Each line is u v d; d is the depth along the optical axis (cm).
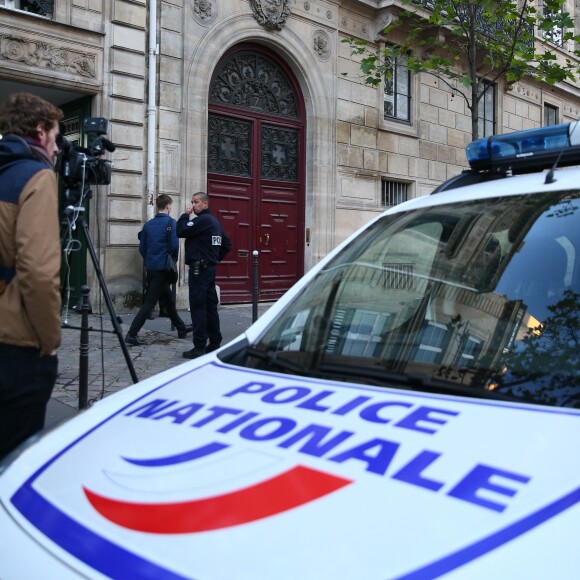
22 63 898
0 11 873
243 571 111
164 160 1053
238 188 1203
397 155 1455
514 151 272
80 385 450
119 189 1005
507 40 948
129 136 1015
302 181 1311
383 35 1378
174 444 160
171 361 695
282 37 1222
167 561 117
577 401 158
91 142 435
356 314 229
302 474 135
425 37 1426
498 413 152
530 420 146
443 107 1557
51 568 124
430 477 128
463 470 129
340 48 1337
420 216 261
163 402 195
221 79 1171
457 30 845
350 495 126
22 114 277
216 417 172
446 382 179
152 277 779
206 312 720
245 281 1222
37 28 909
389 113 1462
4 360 267
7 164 263
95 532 130
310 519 121
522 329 191
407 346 204
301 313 244
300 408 169
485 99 1673
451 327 204
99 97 983
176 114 1069
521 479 124
